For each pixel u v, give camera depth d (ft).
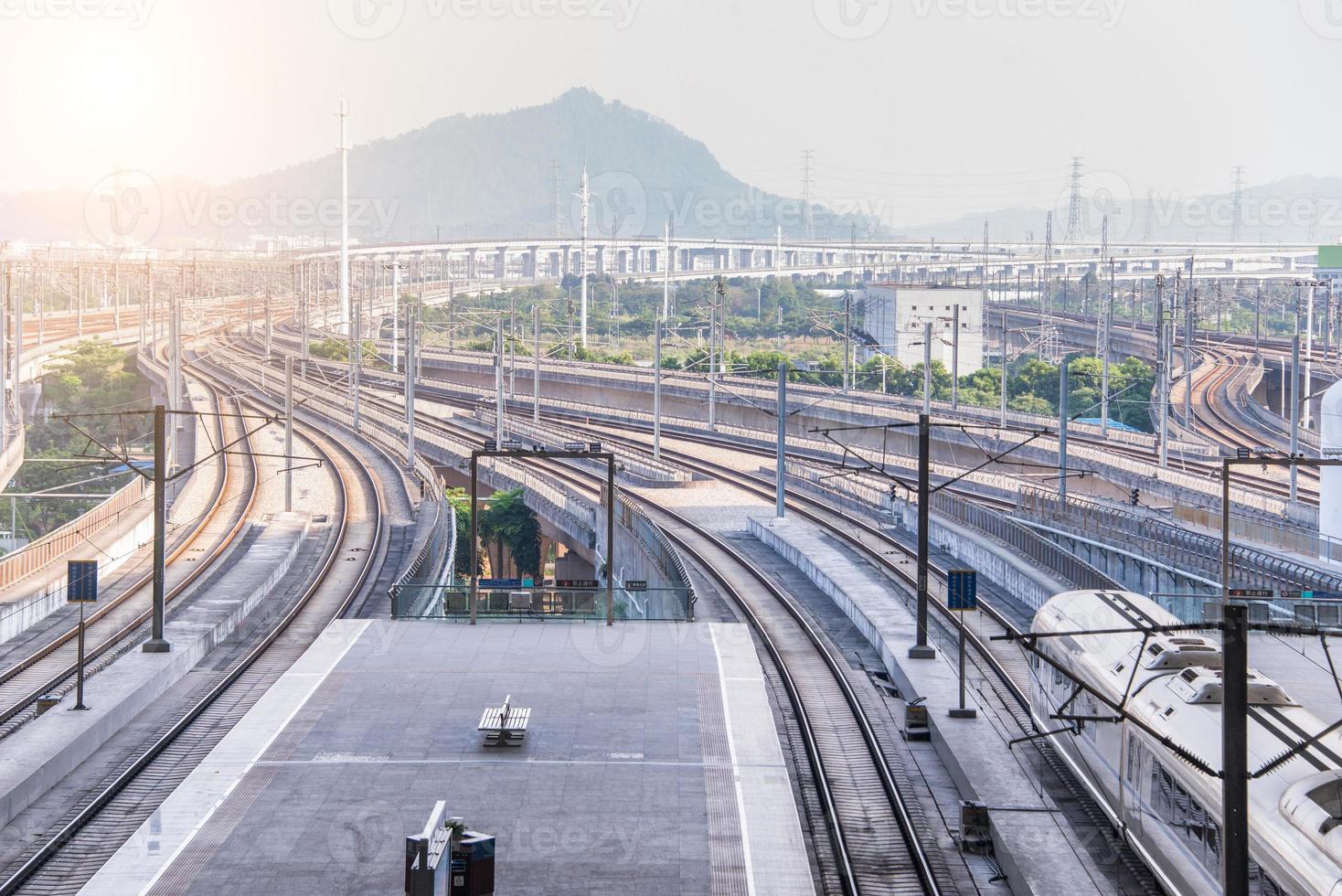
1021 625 193.88
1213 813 90.33
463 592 199.31
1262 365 554.87
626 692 155.63
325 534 288.51
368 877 103.14
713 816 117.19
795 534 266.36
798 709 152.15
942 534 264.11
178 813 117.19
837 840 112.78
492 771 128.26
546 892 100.89
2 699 156.87
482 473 359.66
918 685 155.63
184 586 224.12
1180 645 115.85
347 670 165.27
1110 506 263.49
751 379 540.52
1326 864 78.28
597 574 268.21
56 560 233.76
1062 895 98.63
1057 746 127.65
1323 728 98.48
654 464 362.33
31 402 596.70
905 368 570.87
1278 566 193.57
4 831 115.44
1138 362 554.46
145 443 519.60
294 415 488.02
